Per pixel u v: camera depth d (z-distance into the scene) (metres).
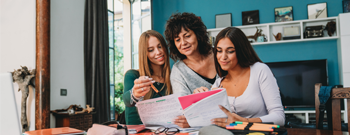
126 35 5.10
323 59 4.46
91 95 3.49
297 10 4.71
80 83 3.40
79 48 3.43
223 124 0.96
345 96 1.20
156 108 1.03
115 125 0.87
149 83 1.08
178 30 1.43
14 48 3.05
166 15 5.36
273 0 4.84
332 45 4.52
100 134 0.79
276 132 0.80
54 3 3.09
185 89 1.48
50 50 2.98
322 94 1.26
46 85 2.81
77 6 3.44
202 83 1.53
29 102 2.92
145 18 4.95
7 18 3.12
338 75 4.46
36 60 2.86
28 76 2.80
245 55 1.23
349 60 4.17
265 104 1.23
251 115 1.24
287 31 4.62
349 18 4.20
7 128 0.86
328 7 4.57
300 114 4.60
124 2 5.11
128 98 1.16
